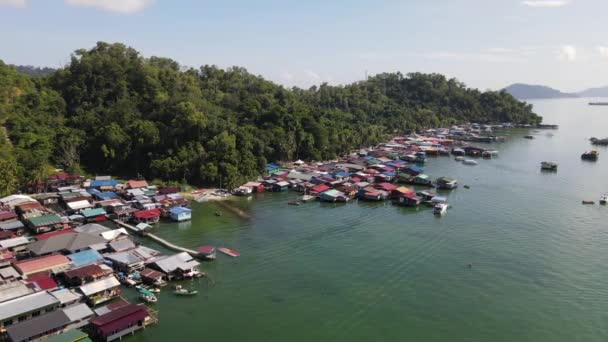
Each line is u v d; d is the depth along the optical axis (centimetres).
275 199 13362
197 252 8694
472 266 8450
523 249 9350
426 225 10981
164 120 16675
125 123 16538
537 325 6469
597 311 6869
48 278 7006
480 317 6662
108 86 19538
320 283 7662
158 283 7350
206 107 18388
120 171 15612
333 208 12538
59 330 5806
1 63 17662
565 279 7938
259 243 9512
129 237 9656
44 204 11475
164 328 6188
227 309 6744
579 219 11525
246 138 16238
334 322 6456
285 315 6612
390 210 12406
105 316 5991
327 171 16962
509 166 19662
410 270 8250
